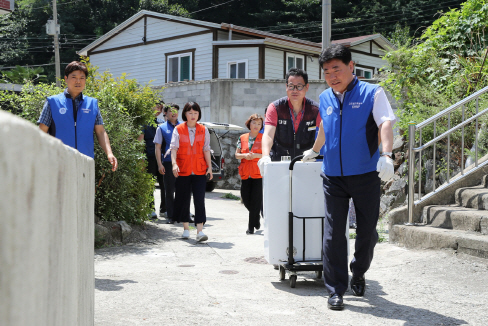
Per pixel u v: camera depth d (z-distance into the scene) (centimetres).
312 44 2227
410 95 804
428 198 560
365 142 332
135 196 671
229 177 1568
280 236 395
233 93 1605
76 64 395
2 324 44
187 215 625
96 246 567
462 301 341
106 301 340
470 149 703
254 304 338
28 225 48
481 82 742
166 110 774
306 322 299
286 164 395
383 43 2666
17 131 45
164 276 422
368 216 339
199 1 4197
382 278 408
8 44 4462
